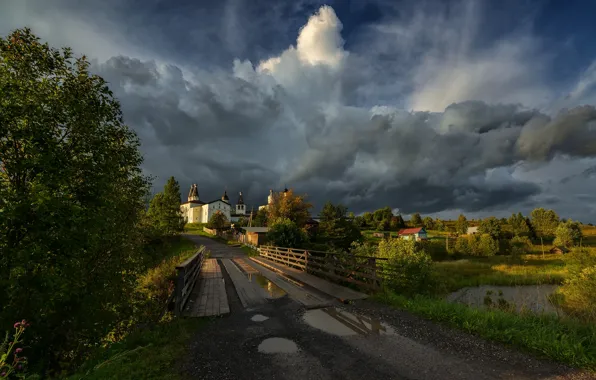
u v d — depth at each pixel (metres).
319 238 50.47
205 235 76.38
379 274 9.28
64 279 4.36
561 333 4.80
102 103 5.43
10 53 4.53
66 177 4.52
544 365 3.98
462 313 5.95
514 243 60.25
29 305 4.00
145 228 7.13
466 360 4.19
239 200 135.75
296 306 7.72
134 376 3.90
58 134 4.84
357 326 5.89
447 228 137.62
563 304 11.60
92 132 5.05
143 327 5.93
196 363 4.37
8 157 4.35
